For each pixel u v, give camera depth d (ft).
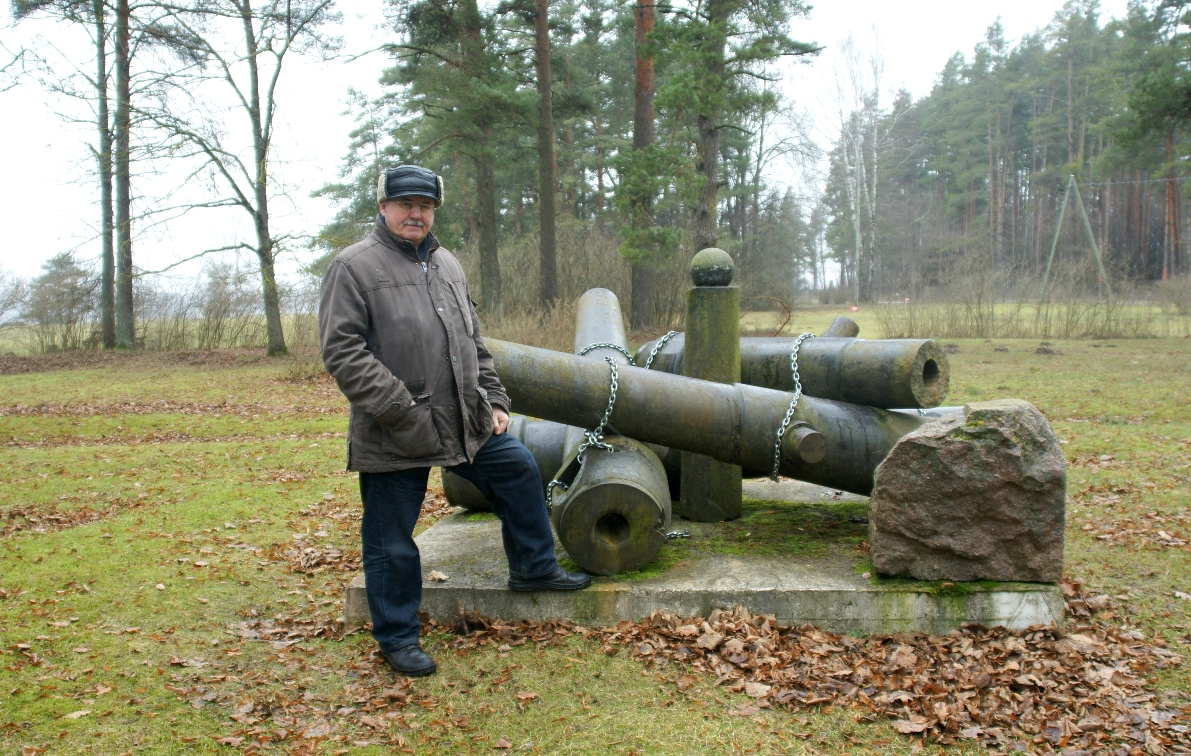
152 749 9.44
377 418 10.43
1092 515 18.95
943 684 10.67
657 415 13.79
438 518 19.97
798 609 12.21
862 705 10.26
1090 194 166.40
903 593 12.10
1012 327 74.90
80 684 11.04
